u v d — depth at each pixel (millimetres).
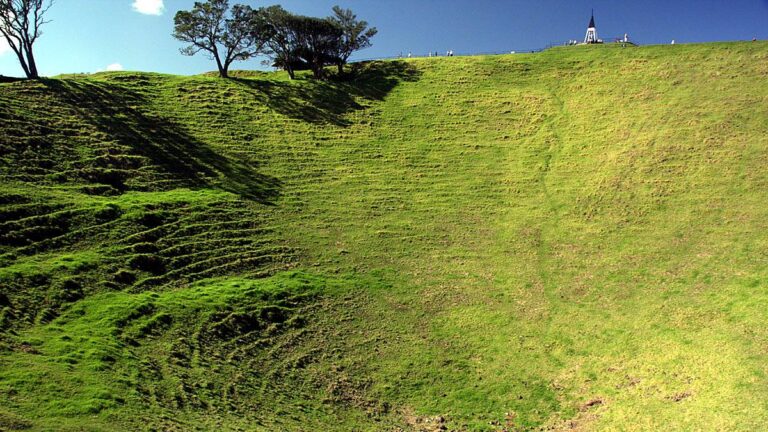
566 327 29250
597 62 65625
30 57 51844
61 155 38656
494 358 26938
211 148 46906
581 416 22156
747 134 46031
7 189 32500
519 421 22219
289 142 50969
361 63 73625
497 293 32969
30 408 17062
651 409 21281
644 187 42594
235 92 58719
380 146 52156
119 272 28875
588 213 41062
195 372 22641
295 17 65438
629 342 27000
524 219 41406
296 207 41375
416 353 27203
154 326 25172
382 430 21312
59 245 29781
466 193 45156
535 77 64812
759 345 23672
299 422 20812
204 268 31688
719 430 18688
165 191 39156
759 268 30781
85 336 22953
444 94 62156
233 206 39188
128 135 44844
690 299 29609
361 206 42625
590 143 50438
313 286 31844
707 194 40219
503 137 53688
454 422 22219
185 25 61312
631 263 34562
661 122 50531
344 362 26016
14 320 23016
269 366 24797
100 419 17297
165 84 57375
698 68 58969
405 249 37562
